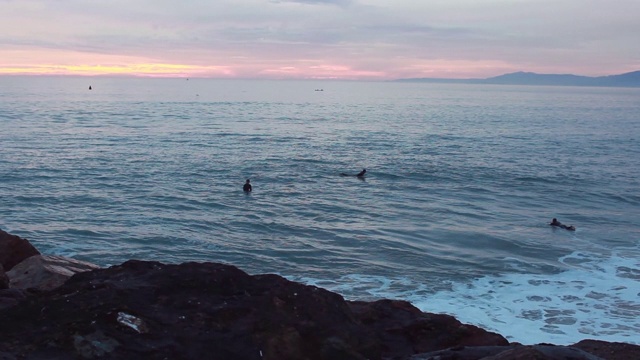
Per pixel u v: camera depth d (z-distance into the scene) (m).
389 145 53.25
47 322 4.26
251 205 27.22
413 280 16.83
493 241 21.42
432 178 35.84
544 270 17.88
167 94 182.75
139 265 5.15
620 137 66.44
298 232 22.48
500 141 59.06
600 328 13.07
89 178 32.53
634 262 18.88
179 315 4.41
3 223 22.69
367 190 31.70
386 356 5.77
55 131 57.12
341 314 4.82
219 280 4.84
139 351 4.03
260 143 52.31
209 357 4.10
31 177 32.09
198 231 22.38
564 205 29.05
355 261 18.75
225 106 120.44
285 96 198.00
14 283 8.61
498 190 32.66
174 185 31.48
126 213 24.98
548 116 104.75
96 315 4.23
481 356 5.03
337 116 94.56
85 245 20.20
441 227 23.50
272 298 4.70
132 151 44.09
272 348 4.30
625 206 29.23
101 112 88.06
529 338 12.45
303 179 34.56
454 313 14.01
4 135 52.12
